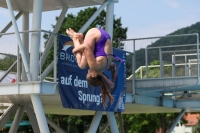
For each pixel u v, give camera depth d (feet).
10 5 112.57
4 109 173.99
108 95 60.23
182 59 166.71
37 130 149.07
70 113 201.67
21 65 135.13
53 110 181.37
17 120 144.25
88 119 394.93
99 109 128.67
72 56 118.83
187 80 157.69
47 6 150.82
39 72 122.42
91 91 125.29
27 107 147.13
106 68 60.13
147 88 160.86
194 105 192.13
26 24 150.51
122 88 141.49
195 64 168.35
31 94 111.45
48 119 159.63
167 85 159.74
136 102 157.69
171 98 195.11
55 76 115.03
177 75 166.40
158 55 164.25
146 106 175.11
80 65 59.36
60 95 113.91
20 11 150.41
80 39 60.75
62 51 115.65
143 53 166.30
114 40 389.80
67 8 149.59
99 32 59.67
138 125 373.81
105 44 59.47
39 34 113.29
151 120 373.61
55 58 115.14
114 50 138.72
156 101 174.50
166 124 382.63
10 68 131.23
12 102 139.13
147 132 376.07
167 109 199.82
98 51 59.26
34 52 112.88
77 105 119.14
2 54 117.80
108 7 142.72
